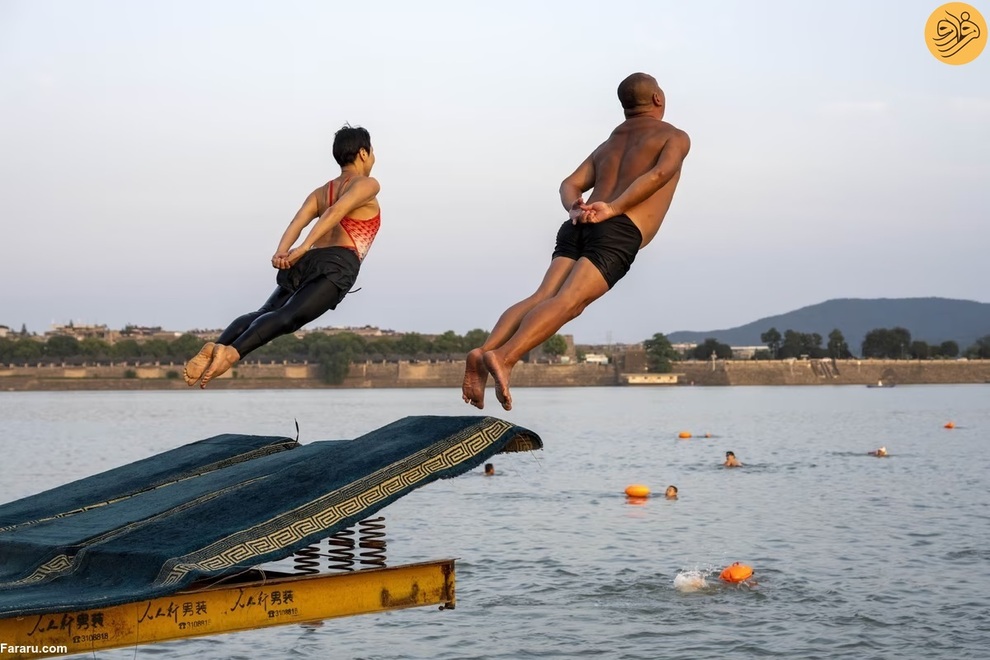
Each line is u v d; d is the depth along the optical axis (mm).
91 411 143000
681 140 7191
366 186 8703
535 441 7996
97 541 7602
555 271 7156
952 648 19734
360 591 7711
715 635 20781
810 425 104875
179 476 9555
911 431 94875
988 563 27734
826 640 20344
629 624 21625
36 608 6281
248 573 7840
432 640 20469
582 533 32938
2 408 153750
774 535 32656
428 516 36656
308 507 7262
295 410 144375
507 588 24812
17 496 44906
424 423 8258
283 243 8648
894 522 35469
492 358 6848
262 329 8344
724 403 168500
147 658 19047
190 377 8211
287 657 19266
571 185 7406
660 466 58438
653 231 7078
